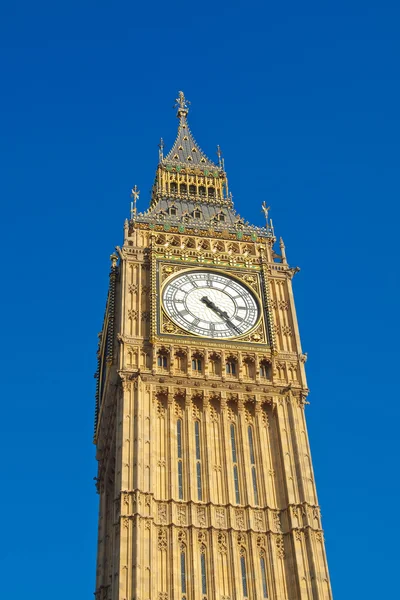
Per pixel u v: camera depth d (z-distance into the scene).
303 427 72.56
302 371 75.56
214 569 64.25
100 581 73.06
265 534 66.75
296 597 64.06
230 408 73.06
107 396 76.56
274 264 83.25
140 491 66.19
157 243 82.88
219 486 68.75
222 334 76.12
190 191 94.12
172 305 77.06
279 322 79.12
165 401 72.12
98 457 80.69
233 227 85.88
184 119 102.56
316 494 68.81
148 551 63.81
